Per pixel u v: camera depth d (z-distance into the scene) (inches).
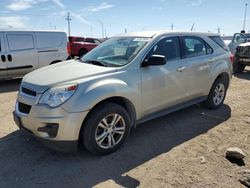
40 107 135.6
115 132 153.1
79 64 170.4
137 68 162.2
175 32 193.3
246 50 431.5
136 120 165.9
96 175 132.4
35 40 364.2
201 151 156.3
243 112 226.4
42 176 131.6
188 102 204.5
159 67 173.9
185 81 193.3
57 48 387.5
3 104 256.2
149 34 183.3
